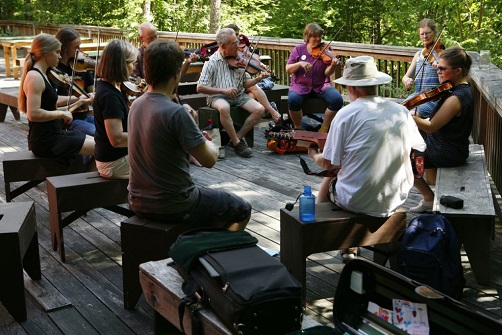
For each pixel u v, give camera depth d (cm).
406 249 323
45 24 1728
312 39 675
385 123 338
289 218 346
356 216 344
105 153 411
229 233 282
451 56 422
